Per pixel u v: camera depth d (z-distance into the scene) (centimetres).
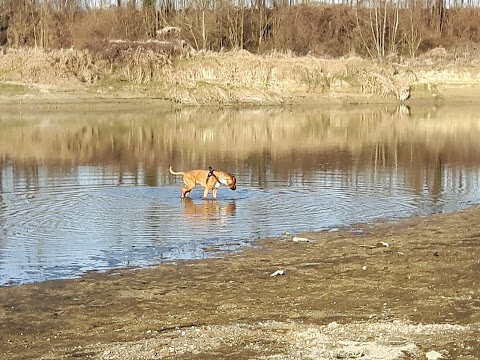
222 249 1484
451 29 7694
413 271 1273
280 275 1275
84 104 5603
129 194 2128
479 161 2847
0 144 3466
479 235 1561
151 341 966
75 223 1741
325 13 7575
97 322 1059
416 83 6550
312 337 957
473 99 6394
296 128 4241
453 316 1032
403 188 2238
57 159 2961
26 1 7269
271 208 1911
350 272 1282
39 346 966
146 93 5938
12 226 1711
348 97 6278
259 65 6278
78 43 6312
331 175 2498
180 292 1193
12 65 5853
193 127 4303
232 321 1046
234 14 7412
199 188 2236
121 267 1360
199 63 6228
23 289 1224
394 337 947
